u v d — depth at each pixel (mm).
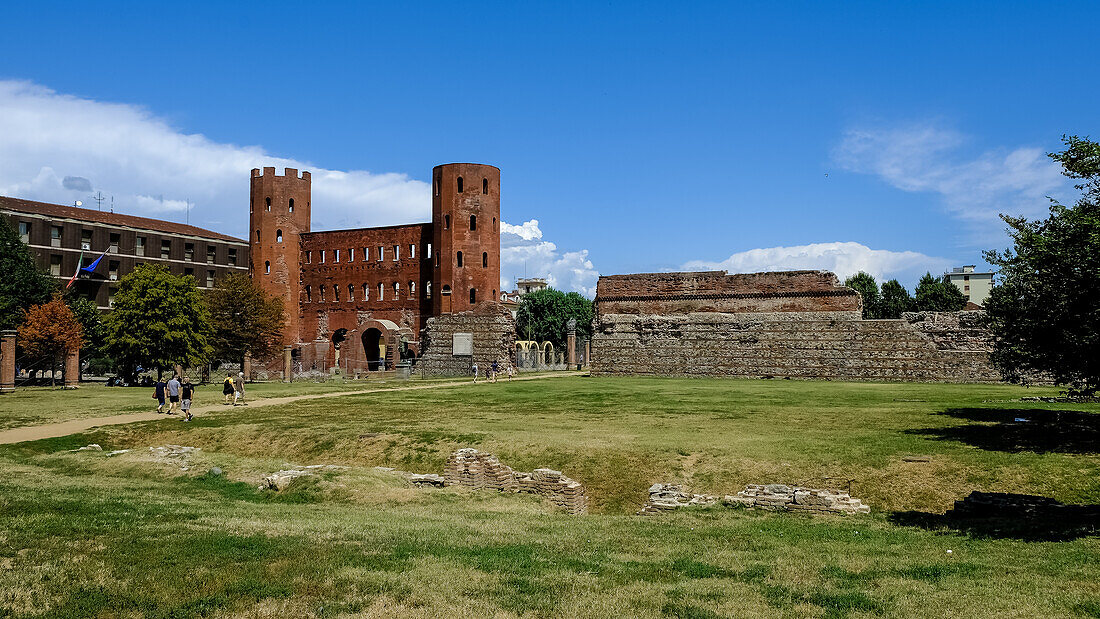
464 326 75000
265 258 87500
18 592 10383
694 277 69062
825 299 64625
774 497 19328
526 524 16703
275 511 17422
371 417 36781
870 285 108812
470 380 66438
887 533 15570
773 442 26469
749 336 64375
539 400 43750
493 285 78812
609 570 12273
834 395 43750
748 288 67188
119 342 62438
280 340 81188
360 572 11766
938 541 14586
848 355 60750
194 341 65438
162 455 25891
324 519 16516
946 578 11711
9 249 73125
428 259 82750
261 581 11234
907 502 20891
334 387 59125
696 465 24359
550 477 21625
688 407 38000
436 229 78625
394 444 29766
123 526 14219
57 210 97938
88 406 43094
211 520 15383
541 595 10875
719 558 13180
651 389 50625
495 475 22719
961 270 155875
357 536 14250
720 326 65500
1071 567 12172
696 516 18281
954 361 57219
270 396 50812
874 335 60062
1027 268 23750
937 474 21953
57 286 82375
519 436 29219
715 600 10680
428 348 76000
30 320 62656
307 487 21500
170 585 10961
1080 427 27641
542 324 125625
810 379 61594
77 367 63812
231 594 10680
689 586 11328
